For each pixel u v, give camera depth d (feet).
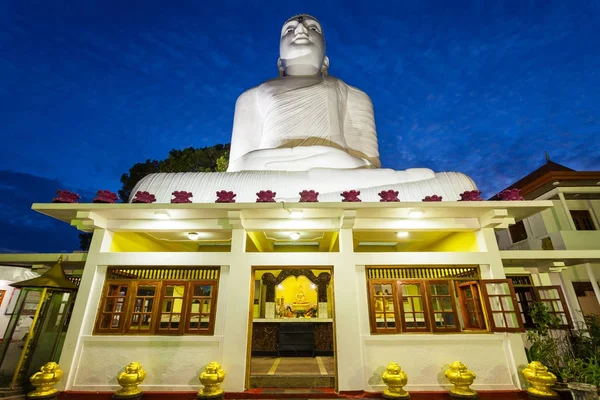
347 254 17.51
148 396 15.38
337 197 21.17
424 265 17.58
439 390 15.69
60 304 19.13
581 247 31.96
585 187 33.99
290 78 32.71
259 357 25.72
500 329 16.20
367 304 16.94
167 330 16.40
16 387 16.83
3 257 20.13
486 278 17.74
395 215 18.28
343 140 30.35
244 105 32.76
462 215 18.49
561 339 19.25
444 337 16.47
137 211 17.39
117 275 18.24
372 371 15.92
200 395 14.55
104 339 16.30
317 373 18.52
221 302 16.81
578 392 14.16
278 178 22.29
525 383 15.83
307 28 37.09
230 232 19.51
